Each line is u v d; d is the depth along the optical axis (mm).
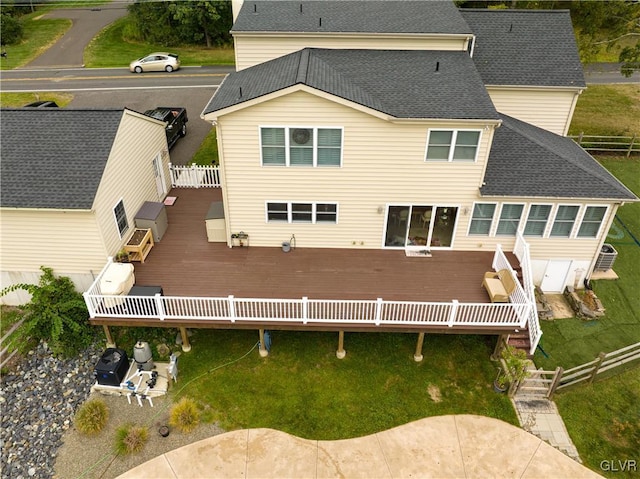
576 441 13055
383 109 14281
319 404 13844
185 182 21328
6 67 38500
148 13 44188
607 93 33656
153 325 14398
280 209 16406
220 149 15086
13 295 16594
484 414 13672
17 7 50500
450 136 14758
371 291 15289
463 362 15195
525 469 12359
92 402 13547
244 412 13586
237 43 18438
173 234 17969
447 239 17156
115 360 13961
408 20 18469
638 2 28797
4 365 14898
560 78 19562
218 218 16906
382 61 17047
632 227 21562
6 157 15250
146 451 12625
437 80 15961
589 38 30844
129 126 16609
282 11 19484
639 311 17375
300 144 14977
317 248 17250
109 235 15484
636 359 15273
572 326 16734
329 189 15906
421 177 15617
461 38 17703
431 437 13055
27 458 12469
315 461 12438
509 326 14250
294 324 14258
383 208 16281
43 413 13570
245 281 15617
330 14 19156
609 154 26953
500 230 16828
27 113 16297
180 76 37031
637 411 13859
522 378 13539
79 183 14531
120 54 42125
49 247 15289
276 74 15578
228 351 15367
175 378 14438
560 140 19953
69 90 33781
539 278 17938
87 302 14016
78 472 12156
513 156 16750
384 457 12562
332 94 13789
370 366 15008
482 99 15047
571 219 16406
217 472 12164
